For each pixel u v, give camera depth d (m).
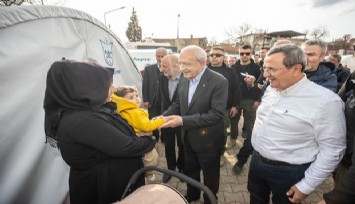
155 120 2.03
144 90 4.45
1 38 1.80
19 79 1.96
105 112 1.46
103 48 3.53
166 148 3.68
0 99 1.78
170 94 3.63
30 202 2.09
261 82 4.28
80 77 1.37
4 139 1.81
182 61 2.33
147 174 3.05
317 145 1.78
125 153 1.48
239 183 3.59
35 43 2.14
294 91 1.74
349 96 1.85
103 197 1.55
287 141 1.80
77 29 2.89
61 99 1.38
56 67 1.37
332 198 1.39
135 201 1.37
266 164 1.95
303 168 1.81
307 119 1.69
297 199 1.80
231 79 4.07
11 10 1.88
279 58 1.67
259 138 1.99
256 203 2.25
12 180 1.88
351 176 1.32
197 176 2.83
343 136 1.65
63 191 2.62
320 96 1.65
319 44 2.36
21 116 1.99
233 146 4.95
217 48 4.04
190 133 2.49
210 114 2.32
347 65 7.06
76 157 1.42
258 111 2.07
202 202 3.01
